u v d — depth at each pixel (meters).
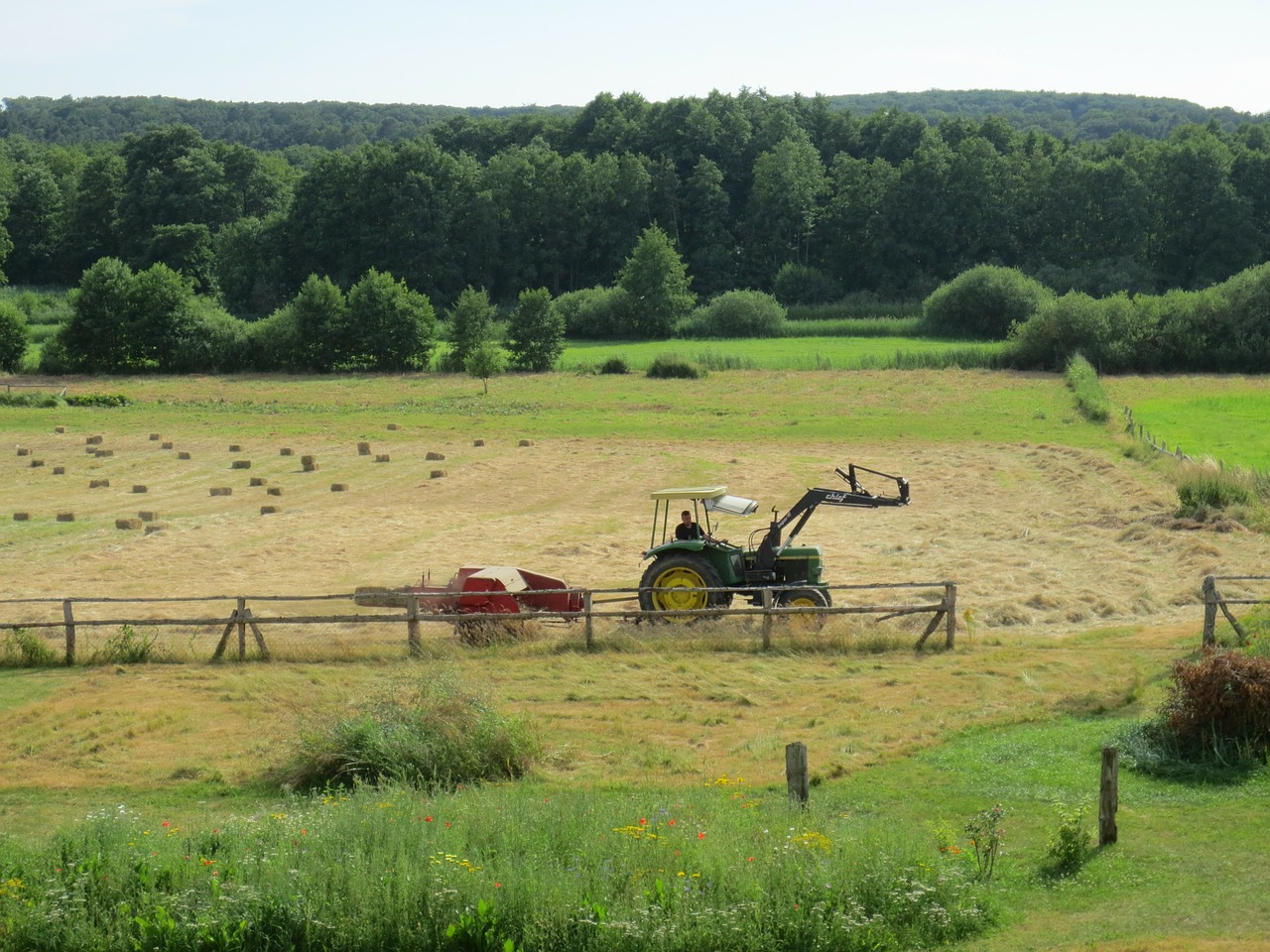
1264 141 149.50
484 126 184.38
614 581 24.23
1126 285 116.69
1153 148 135.50
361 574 25.33
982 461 40.12
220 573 25.62
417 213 125.56
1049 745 13.28
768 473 38.91
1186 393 60.94
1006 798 11.77
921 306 116.75
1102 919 8.91
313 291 80.81
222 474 39.94
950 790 12.05
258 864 9.55
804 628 18.94
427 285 125.69
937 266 131.75
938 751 13.35
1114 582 22.95
